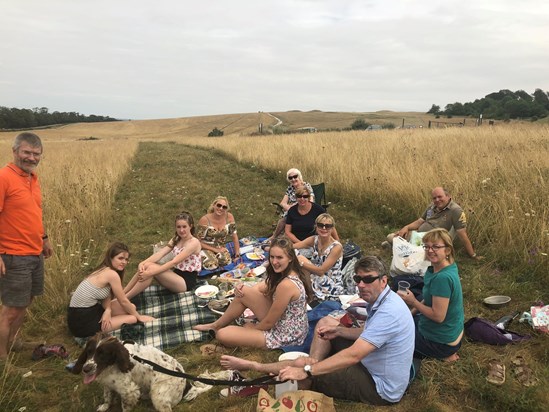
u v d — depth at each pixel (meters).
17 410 3.18
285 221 6.69
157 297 5.27
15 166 3.60
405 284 3.65
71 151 23.09
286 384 3.11
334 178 10.41
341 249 5.09
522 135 14.16
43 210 7.58
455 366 3.50
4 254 3.55
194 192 11.45
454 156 10.69
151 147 30.30
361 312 3.71
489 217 6.40
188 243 5.41
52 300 4.74
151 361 3.19
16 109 104.25
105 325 4.16
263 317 4.14
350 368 3.11
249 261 6.46
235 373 3.49
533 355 3.63
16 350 3.96
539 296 4.64
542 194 6.65
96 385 3.49
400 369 3.03
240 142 23.25
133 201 10.44
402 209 7.89
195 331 4.38
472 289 4.95
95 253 6.70
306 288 4.04
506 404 3.05
